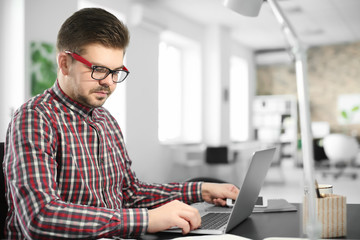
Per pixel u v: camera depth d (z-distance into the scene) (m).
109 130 1.29
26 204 0.88
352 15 7.11
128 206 1.30
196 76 7.34
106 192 1.15
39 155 0.94
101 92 1.02
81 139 1.11
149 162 5.68
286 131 10.36
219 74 7.39
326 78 9.88
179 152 6.22
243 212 1.04
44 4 3.80
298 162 9.38
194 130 7.36
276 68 10.82
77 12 1.02
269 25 7.53
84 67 0.99
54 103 1.09
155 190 1.32
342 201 0.90
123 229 0.89
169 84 7.12
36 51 3.69
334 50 9.78
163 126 6.89
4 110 3.59
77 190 1.07
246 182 0.95
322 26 7.89
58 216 0.87
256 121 10.57
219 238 0.83
